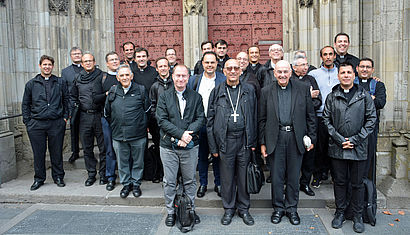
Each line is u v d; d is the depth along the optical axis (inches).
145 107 216.8
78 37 316.8
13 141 266.5
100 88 225.5
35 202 229.1
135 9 341.4
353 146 177.8
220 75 212.5
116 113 210.8
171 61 254.1
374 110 180.2
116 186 239.9
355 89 183.0
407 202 212.7
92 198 224.7
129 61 247.1
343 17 272.2
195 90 211.3
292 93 187.9
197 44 323.9
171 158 188.9
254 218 199.8
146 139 222.4
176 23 337.4
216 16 335.0
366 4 267.1
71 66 264.2
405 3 232.4
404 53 235.5
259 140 194.1
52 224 197.9
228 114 187.5
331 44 278.2
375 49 247.9
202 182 221.6
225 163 189.8
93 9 326.6
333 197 213.8
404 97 237.5
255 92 207.5
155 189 232.5
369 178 200.4
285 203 197.5
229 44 335.0
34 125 233.8
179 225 188.5
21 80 291.4
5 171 257.8
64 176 262.2
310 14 294.4
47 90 233.8
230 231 184.7
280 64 182.2
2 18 269.3
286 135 187.0
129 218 204.1
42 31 299.7
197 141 190.5
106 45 338.0
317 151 226.1
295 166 189.6
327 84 220.2
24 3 289.9
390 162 237.8
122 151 217.6
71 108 243.1
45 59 229.8
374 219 188.9
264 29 330.3
